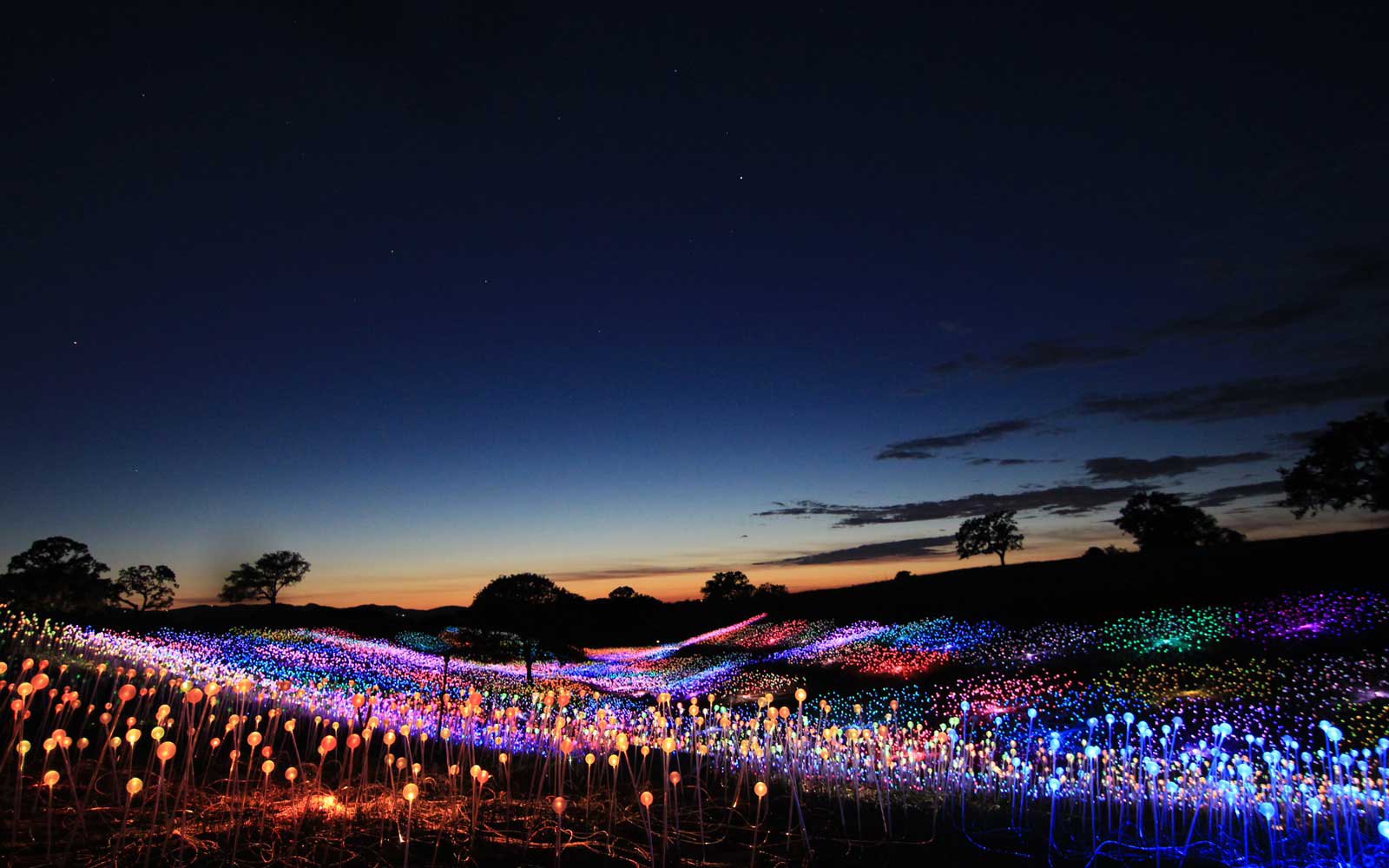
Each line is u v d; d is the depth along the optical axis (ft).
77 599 99.14
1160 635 87.30
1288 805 22.18
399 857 17.69
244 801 19.25
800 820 20.72
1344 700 58.03
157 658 47.06
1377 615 77.46
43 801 19.31
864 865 18.60
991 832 21.53
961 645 103.65
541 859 18.15
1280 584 99.04
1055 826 22.31
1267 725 55.36
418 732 34.45
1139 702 65.87
